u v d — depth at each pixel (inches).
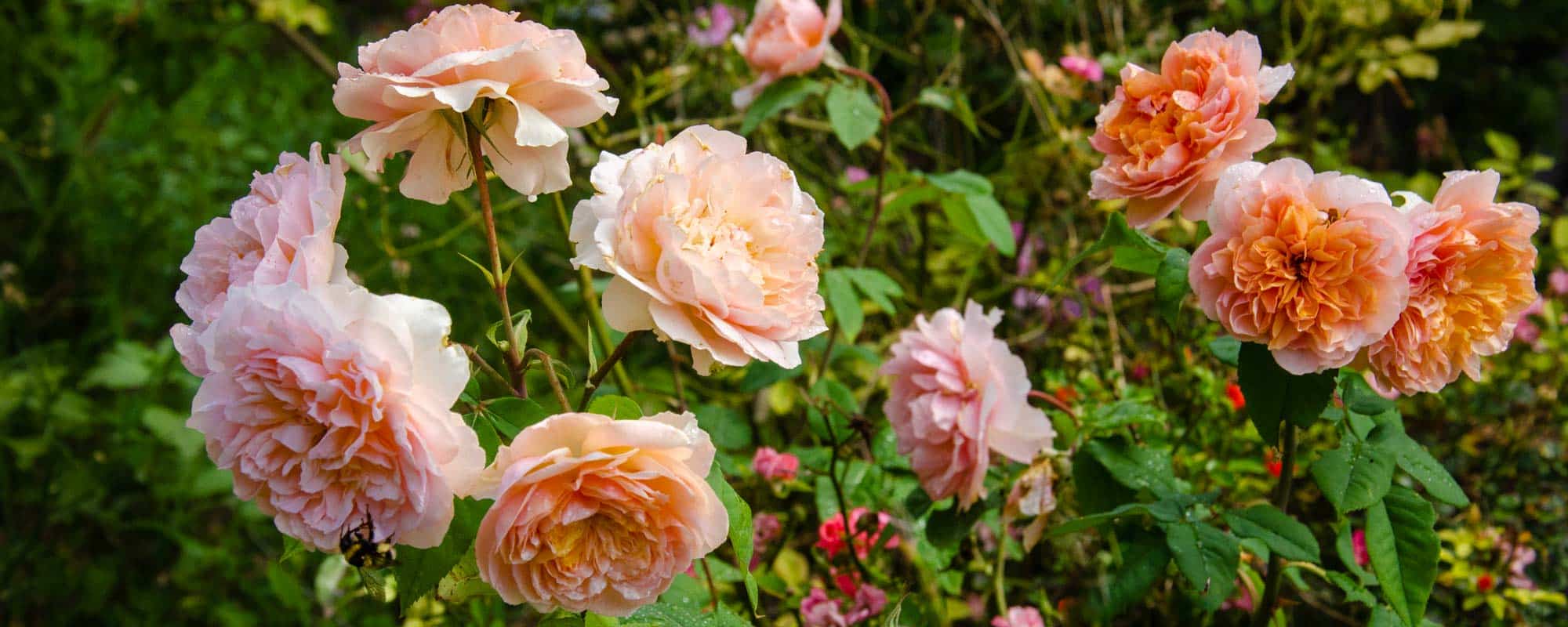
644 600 26.8
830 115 46.6
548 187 28.2
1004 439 37.0
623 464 26.5
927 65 74.1
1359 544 44.8
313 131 92.2
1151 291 60.9
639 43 74.4
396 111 27.5
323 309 25.1
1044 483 38.4
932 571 41.3
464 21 27.2
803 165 72.0
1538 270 76.2
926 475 37.8
